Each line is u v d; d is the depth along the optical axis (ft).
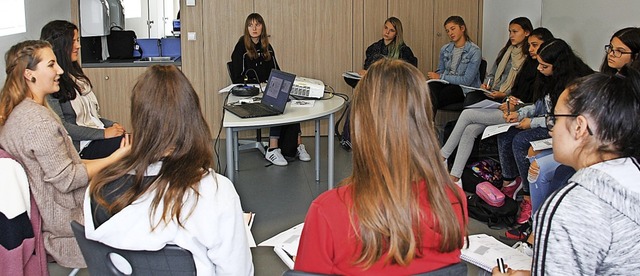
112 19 20.42
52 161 7.70
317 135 15.46
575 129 4.68
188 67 19.84
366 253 4.38
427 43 20.80
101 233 5.26
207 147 5.72
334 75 20.59
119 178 5.44
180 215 5.29
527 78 14.52
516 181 13.80
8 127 7.75
